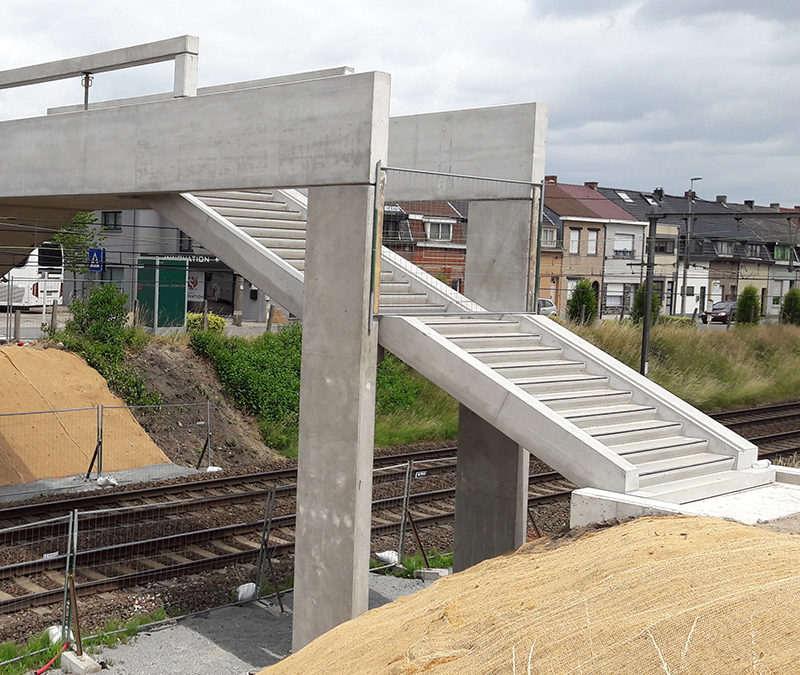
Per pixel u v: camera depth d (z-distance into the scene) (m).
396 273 13.86
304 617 10.75
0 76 14.70
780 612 4.82
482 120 12.91
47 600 11.41
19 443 18.00
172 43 12.21
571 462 9.27
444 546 14.73
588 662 4.80
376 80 9.84
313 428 10.69
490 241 13.03
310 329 10.72
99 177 12.87
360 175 10.02
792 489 9.98
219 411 21.98
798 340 35.84
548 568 6.76
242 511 15.74
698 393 27.84
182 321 31.28
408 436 22.14
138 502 15.91
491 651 5.32
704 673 4.47
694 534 6.65
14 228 17.16
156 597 11.91
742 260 73.38
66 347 21.52
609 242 65.50
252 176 11.09
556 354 12.12
